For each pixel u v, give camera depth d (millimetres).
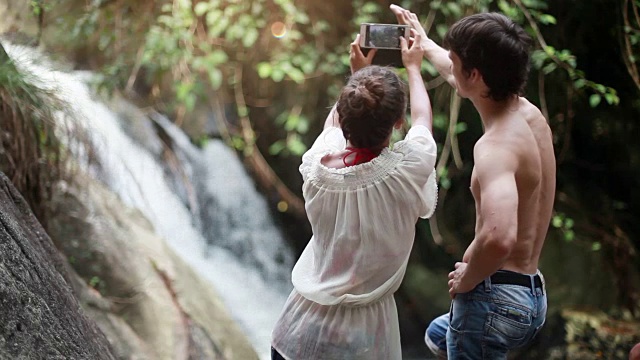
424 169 2475
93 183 4941
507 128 2531
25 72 4133
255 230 7801
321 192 2482
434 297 7523
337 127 2719
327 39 7570
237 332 4945
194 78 7156
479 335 2557
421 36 2861
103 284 4504
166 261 4953
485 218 2379
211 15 6914
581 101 6953
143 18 7137
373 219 2436
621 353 6297
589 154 7297
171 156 7215
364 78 2457
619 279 6992
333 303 2461
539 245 2648
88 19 6547
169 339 4457
